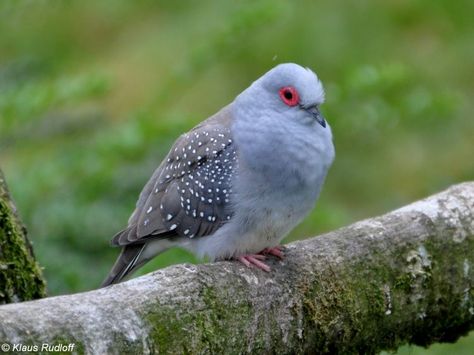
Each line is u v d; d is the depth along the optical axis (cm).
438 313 966
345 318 905
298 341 886
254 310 856
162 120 1252
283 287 882
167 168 1007
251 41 1530
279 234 960
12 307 725
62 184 1212
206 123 1001
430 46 1789
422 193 1595
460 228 970
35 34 1697
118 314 757
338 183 1596
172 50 1700
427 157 1644
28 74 1502
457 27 1819
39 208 1184
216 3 1705
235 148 952
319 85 943
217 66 1691
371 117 1330
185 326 791
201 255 995
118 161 1230
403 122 1443
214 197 958
